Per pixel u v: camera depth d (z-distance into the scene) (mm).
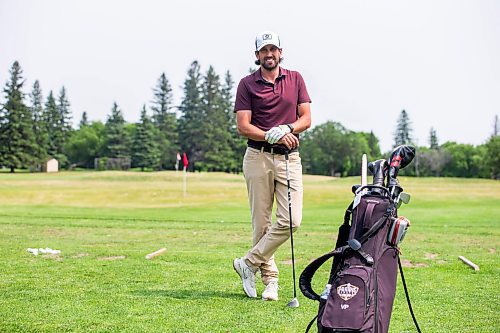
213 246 10039
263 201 5867
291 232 5637
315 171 109812
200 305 5379
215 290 6098
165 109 93812
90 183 42188
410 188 38344
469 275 7086
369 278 3377
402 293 6008
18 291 5914
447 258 8648
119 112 98250
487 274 7145
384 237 3670
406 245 10383
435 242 10938
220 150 88062
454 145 107375
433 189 37344
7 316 4938
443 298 5762
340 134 109938
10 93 81625
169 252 8859
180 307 5293
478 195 32344
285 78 5844
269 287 5738
